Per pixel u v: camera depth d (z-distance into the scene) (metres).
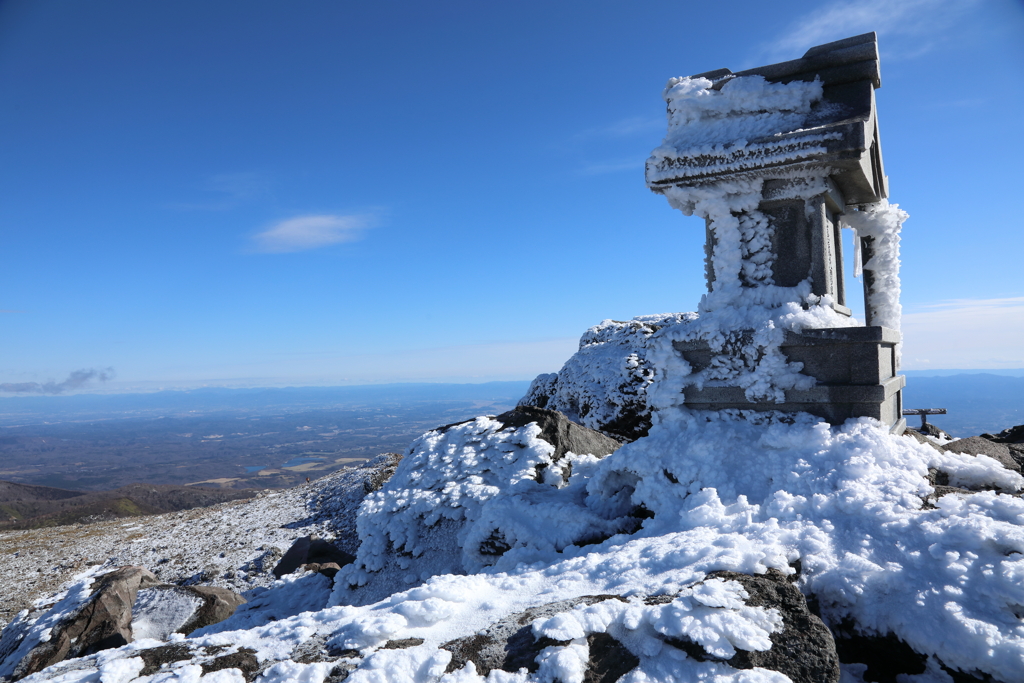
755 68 5.12
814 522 3.47
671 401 5.11
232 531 18.00
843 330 4.43
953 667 2.54
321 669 2.65
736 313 4.97
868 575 2.95
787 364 4.72
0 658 7.31
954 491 3.68
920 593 2.78
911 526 3.16
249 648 3.00
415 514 5.85
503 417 6.87
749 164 4.70
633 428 11.12
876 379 4.38
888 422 4.82
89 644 6.91
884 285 6.44
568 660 2.50
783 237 4.98
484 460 6.16
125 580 7.73
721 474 4.25
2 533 25.95
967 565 2.79
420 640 2.92
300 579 7.22
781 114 4.86
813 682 2.38
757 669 2.41
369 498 6.32
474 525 5.17
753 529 3.51
